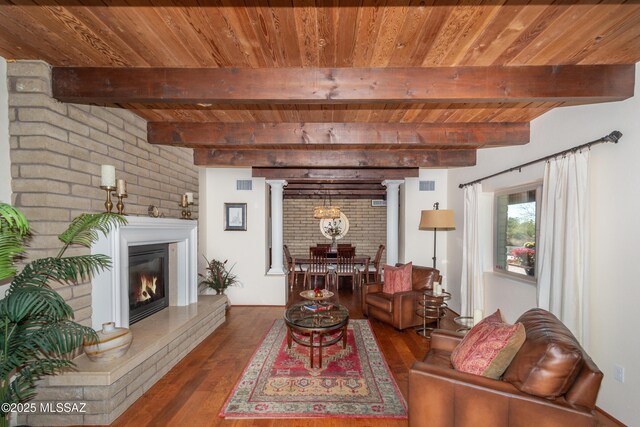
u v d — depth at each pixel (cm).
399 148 392
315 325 289
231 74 192
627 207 203
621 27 151
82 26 153
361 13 140
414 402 171
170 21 148
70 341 168
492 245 393
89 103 216
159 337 265
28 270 166
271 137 299
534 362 152
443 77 191
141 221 272
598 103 221
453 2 133
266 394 239
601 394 220
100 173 245
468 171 437
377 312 413
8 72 194
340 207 762
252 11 139
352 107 258
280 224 531
